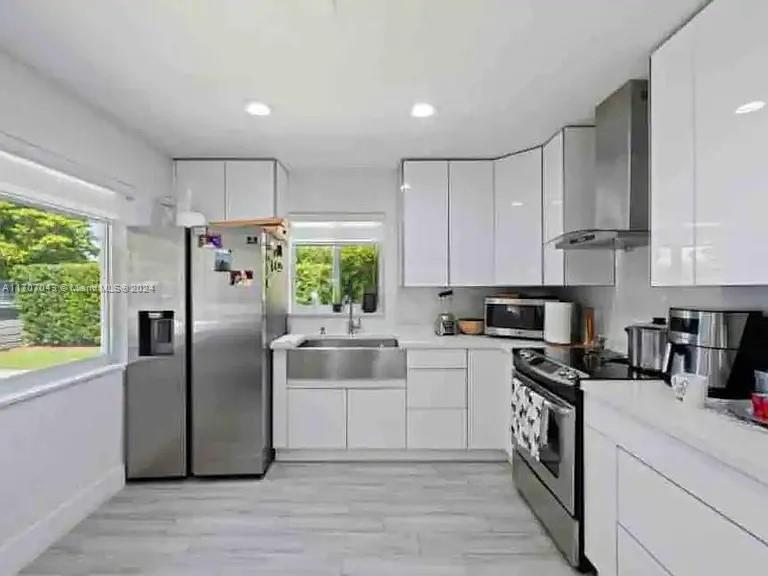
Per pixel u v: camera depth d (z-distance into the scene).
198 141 4.07
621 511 2.22
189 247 3.95
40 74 2.82
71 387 3.19
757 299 2.41
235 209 4.58
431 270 4.71
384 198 5.15
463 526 3.17
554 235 4.02
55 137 2.97
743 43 1.89
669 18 2.26
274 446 4.27
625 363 3.11
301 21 2.27
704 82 2.12
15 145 2.66
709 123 2.09
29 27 2.31
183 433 3.94
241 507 3.45
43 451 2.91
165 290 3.93
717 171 2.04
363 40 2.45
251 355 3.98
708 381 2.21
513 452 3.78
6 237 2.81
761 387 2.07
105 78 2.87
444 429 4.30
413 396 4.30
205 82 2.93
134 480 3.91
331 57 2.62
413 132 3.89
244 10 2.18
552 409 2.90
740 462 1.45
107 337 3.86
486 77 2.88
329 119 3.57
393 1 2.12
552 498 2.94
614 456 2.28
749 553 1.46
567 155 3.81
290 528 3.15
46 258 3.16
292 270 5.15
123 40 2.44
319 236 5.15
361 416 4.30
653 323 3.04
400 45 2.50
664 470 1.88
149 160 4.16
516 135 4.00
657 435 1.93
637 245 3.48
